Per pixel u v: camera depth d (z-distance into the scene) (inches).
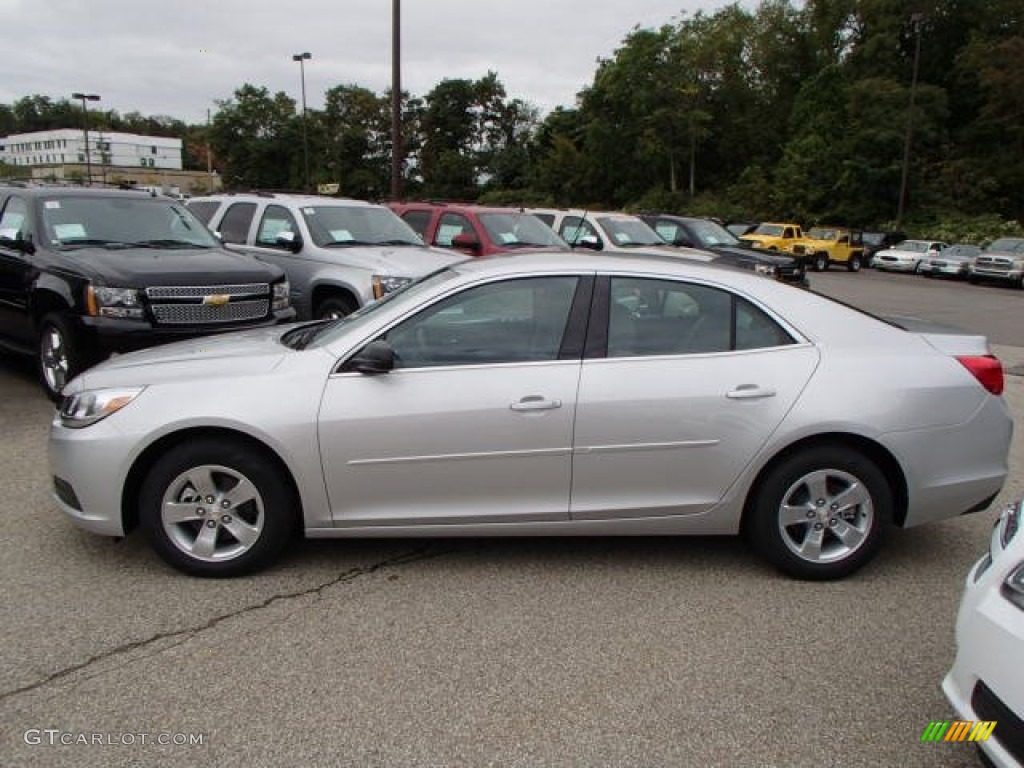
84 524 154.6
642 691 123.6
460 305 156.9
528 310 158.2
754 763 108.7
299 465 150.7
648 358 155.7
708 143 2475.4
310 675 125.6
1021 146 1891.0
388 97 3238.2
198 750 108.4
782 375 155.4
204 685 122.4
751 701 121.8
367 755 108.0
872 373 156.8
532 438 152.6
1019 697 89.7
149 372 157.5
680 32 2517.2
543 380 152.9
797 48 2522.1
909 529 189.8
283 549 164.4
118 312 254.2
